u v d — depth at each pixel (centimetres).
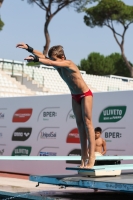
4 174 1958
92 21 6856
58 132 1819
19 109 1980
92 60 8625
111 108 1656
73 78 953
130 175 1076
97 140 1558
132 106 1597
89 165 976
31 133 1920
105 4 6656
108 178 992
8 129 2019
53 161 1828
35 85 4050
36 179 1035
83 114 972
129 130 1600
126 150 1600
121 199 1043
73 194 1122
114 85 5362
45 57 944
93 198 1048
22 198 1080
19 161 1977
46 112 1867
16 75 4169
